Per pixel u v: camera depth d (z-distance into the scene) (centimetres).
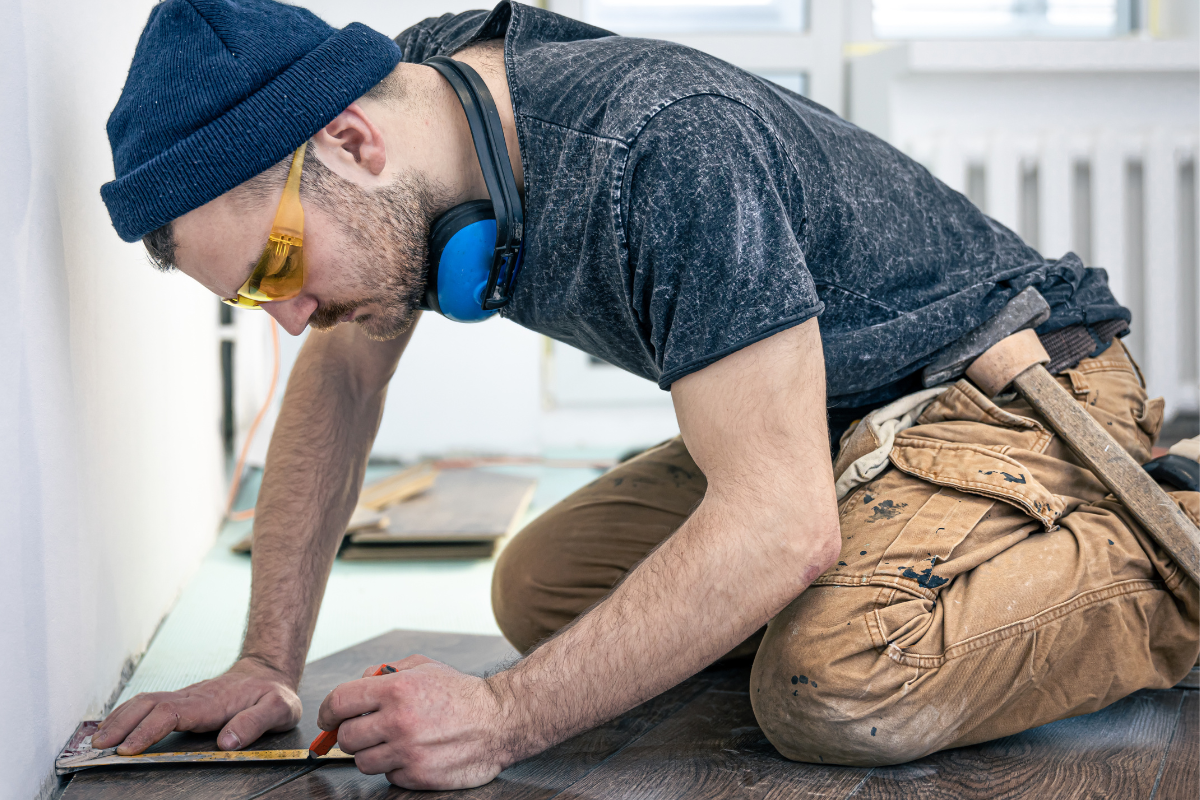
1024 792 93
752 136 91
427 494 262
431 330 324
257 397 315
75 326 108
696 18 347
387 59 90
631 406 372
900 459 112
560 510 139
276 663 113
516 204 93
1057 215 330
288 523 118
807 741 99
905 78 340
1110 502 111
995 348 114
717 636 87
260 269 89
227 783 97
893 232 111
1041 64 318
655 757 103
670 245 87
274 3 91
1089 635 102
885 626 97
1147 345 342
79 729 106
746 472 87
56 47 104
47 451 97
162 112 84
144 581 149
